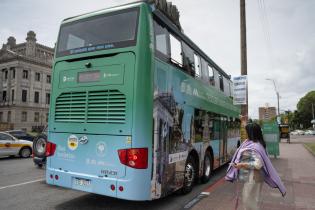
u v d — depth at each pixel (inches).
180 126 278.7
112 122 228.1
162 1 265.0
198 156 328.8
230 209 252.5
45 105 2662.4
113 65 232.8
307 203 274.5
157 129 232.5
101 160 230.2
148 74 224.4
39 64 2615.7
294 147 1120.8
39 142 449.1
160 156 236.1
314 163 587.2
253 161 181.0
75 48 256.7
